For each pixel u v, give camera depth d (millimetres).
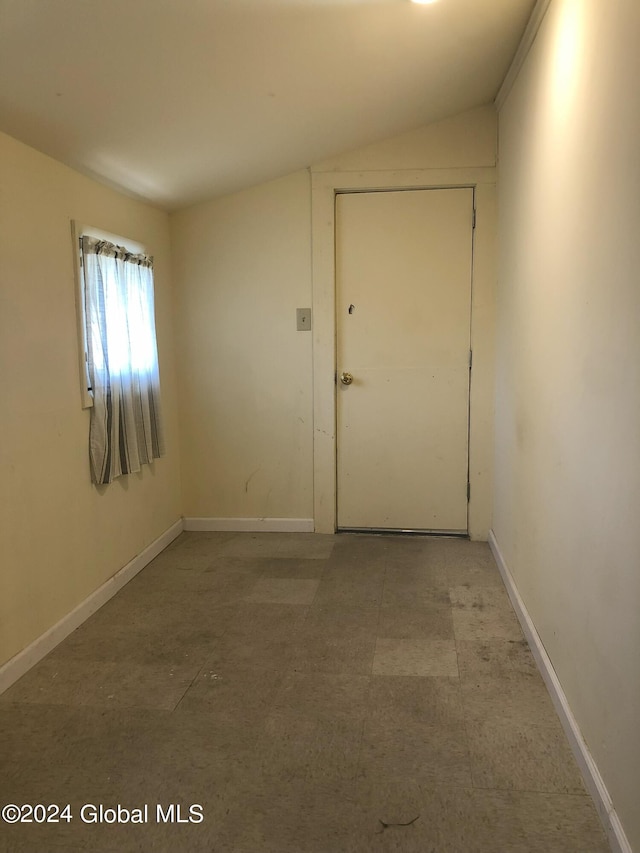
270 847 1428
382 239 3482
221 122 2518
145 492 3270
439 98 2973
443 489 3607
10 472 2131
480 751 1735
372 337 3561
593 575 1573
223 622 2574
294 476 3723
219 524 3797
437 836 1444
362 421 3629
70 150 2367
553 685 1947
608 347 1462
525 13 2240
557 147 1980
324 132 2984
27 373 2223
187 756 1742
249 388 3682
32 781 1656
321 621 2566
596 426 1556
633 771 1284
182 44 1865
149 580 3051
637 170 1276
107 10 1618
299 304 3578
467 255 3428
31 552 2250
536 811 1513
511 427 2834
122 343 2869
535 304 2311
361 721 1885
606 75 1487
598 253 1547
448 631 2459
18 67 1771
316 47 2100
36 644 2264
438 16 2098
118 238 2920
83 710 1969
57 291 2414
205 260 3615
